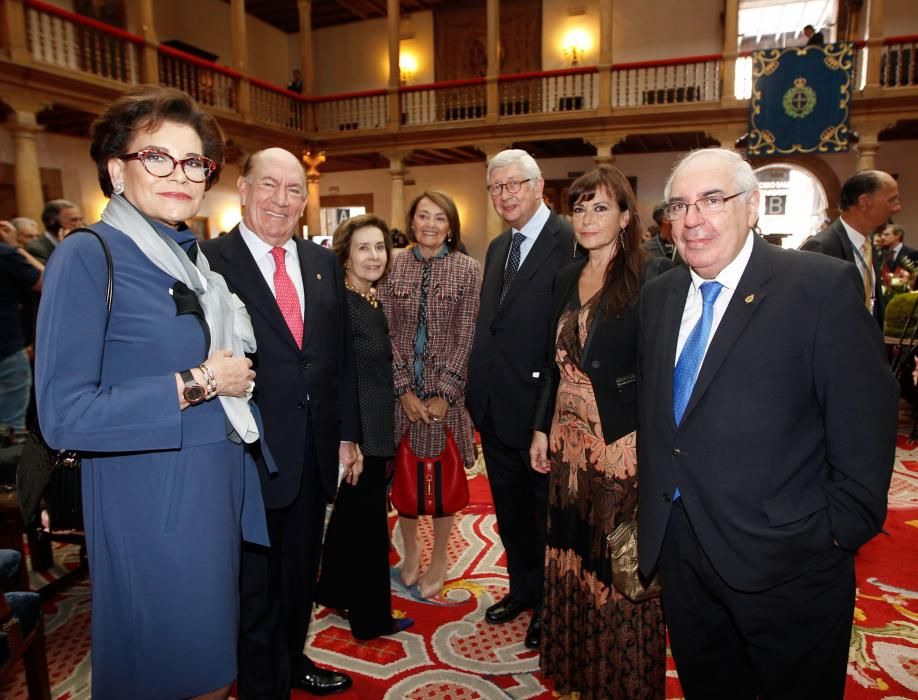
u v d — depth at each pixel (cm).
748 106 1069
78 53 902
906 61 1087
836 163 1211
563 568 198
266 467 180
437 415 254
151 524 123
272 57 1612
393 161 1298
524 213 234
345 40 1597
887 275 532
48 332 112
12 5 791
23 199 829
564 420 196
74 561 315
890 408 126
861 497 125
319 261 203
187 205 127
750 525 131
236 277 183
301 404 187
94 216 1096
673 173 142
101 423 111
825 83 1027
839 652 136
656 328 154
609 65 1141
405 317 262
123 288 120
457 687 213
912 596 274
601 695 184
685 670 159
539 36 1428
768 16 1533
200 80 1085
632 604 179
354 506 232
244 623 182
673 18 1321
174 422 117
